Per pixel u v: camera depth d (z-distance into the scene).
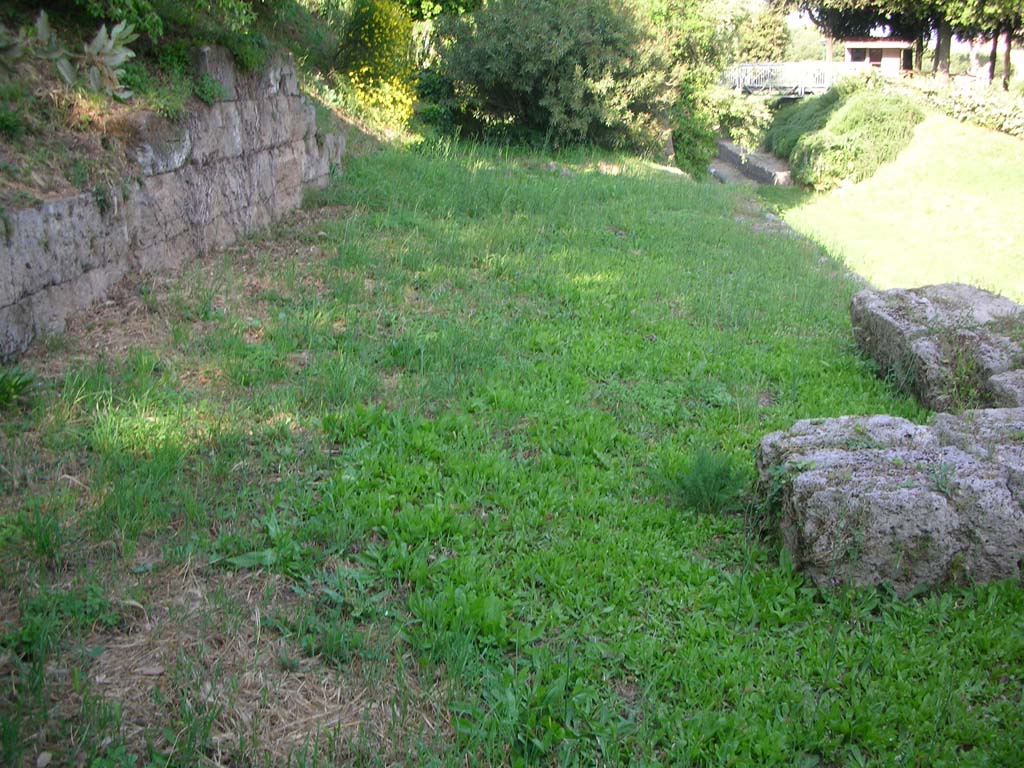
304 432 5.28
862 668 3.71
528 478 5.06
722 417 6.19
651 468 5.35
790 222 17.55
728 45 22.36
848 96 27.34
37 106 6.60
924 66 47.69
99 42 3.54
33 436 4.87
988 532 4.18
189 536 4.14
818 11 42.81
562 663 3.59
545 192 13.15
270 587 3.93
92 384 5.39
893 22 39.25
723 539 4.73
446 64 18.06
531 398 6.14
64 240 6.19
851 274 11.20
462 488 4.85
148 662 3.45
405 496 4.64
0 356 5.52
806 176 23.28
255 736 3.13
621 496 5.02
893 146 22.86
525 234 10.65
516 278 8.98
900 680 3.62
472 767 3.12
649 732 3.31
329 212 10.64
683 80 20.47
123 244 7.02
